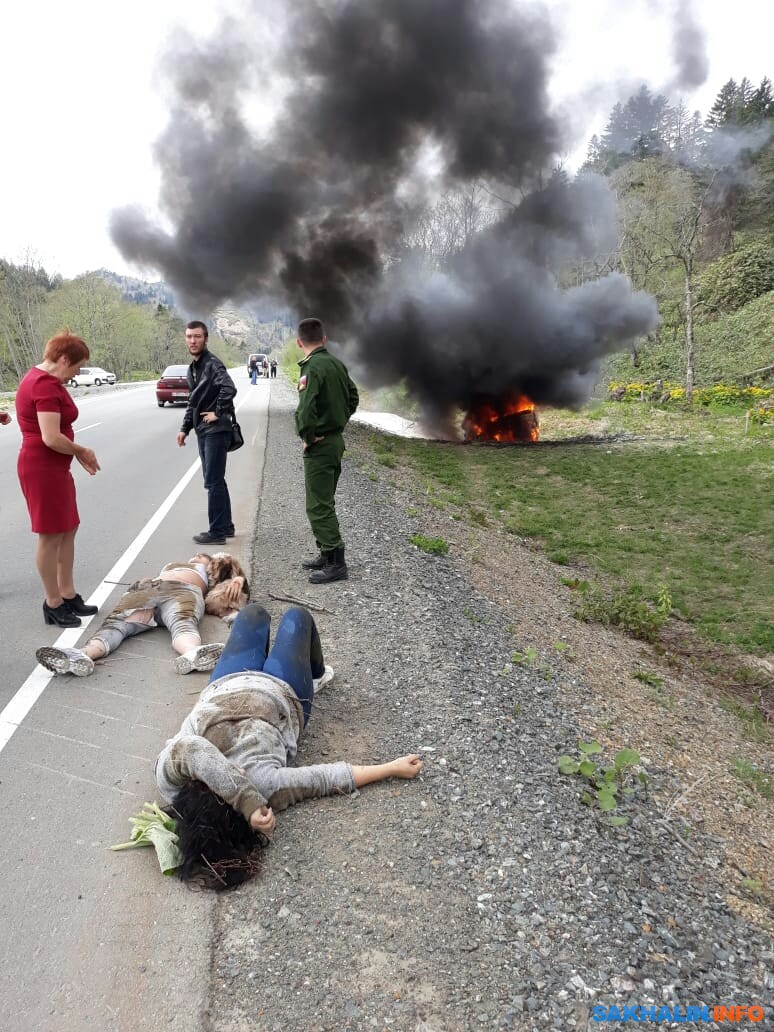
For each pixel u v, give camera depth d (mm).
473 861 2764
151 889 2541
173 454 12328
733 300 44844
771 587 10773
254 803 2572
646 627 8695
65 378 4254
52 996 2100
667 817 3777
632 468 19047
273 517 7797
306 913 2453
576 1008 2172
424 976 2230
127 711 3703
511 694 4555
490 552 10055
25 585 5555
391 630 5023
